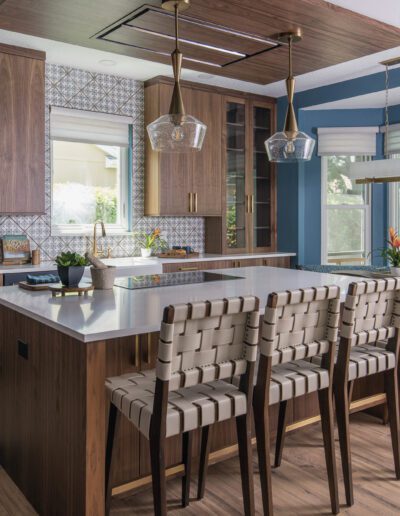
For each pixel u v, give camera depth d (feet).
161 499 5.89
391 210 19.80
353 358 8.16
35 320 7.46
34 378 7.53
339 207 20.07
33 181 14.23
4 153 13.74
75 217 16.74
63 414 6.70
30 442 7.73
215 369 6.15
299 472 8.67
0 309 8.80
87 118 16.38
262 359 6.74
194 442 8.45
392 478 8.48
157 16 9.92
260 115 19.49
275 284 9.62
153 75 16.78
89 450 6.23
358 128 19.30
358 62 15.19
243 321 6.35
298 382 7.16
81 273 8.79
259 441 6.86
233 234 18.98
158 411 5.83
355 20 10.44
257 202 19.61
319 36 11.16
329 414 7.49
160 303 7.72
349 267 15.87
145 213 17.69
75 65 15.67
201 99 17.70
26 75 13.98
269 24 10.46
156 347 7.77
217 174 18.30
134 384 6.81
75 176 16.69
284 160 10.69
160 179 16.97
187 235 19.02
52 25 10.39
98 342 6.23
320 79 17.17
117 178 17.53
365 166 14.25
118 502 7.76
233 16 10.03
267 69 13.28
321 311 7.26
